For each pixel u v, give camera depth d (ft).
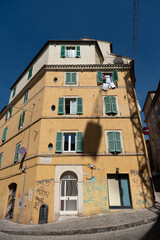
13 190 46.65
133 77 57.00
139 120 44.52
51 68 49.14
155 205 34.91
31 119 47.67
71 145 40.98
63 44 54.03
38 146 39.70
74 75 48.42
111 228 24.48
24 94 57.88
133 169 37.65
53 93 46.01
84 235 23.79
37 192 35.50
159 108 85.56
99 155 38.83
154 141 98.99
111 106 43.88
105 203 34.86
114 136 40.32
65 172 38.01
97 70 49.47
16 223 36.81
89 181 36.60
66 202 35.68
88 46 53.88
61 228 26.81
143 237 20.51
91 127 41.78
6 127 64.85
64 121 42.42
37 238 24.09
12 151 52.70
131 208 35.01
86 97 45.57
